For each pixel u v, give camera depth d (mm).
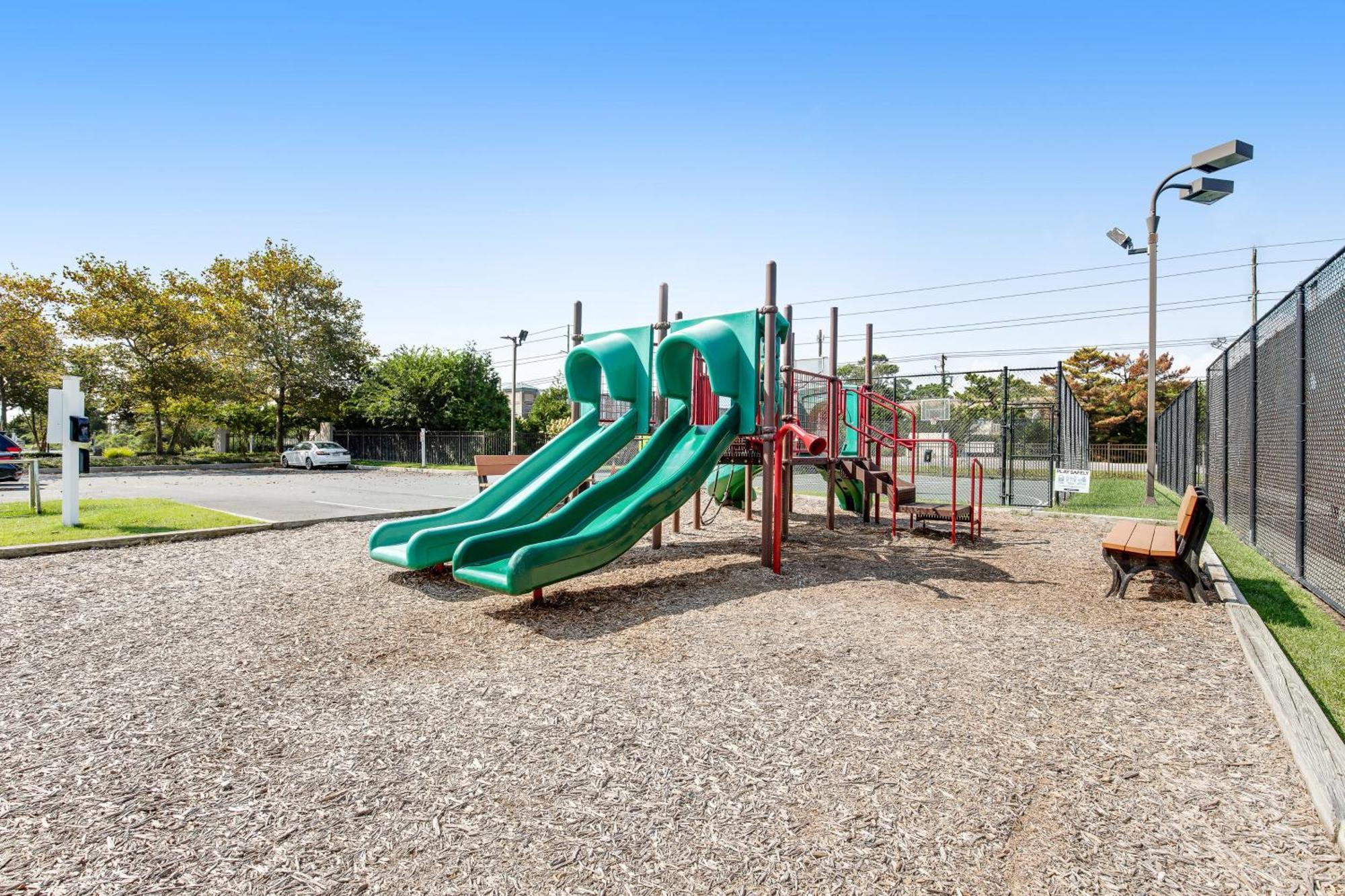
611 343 8344
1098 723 3539
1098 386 45438
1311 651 4719
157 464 30750
